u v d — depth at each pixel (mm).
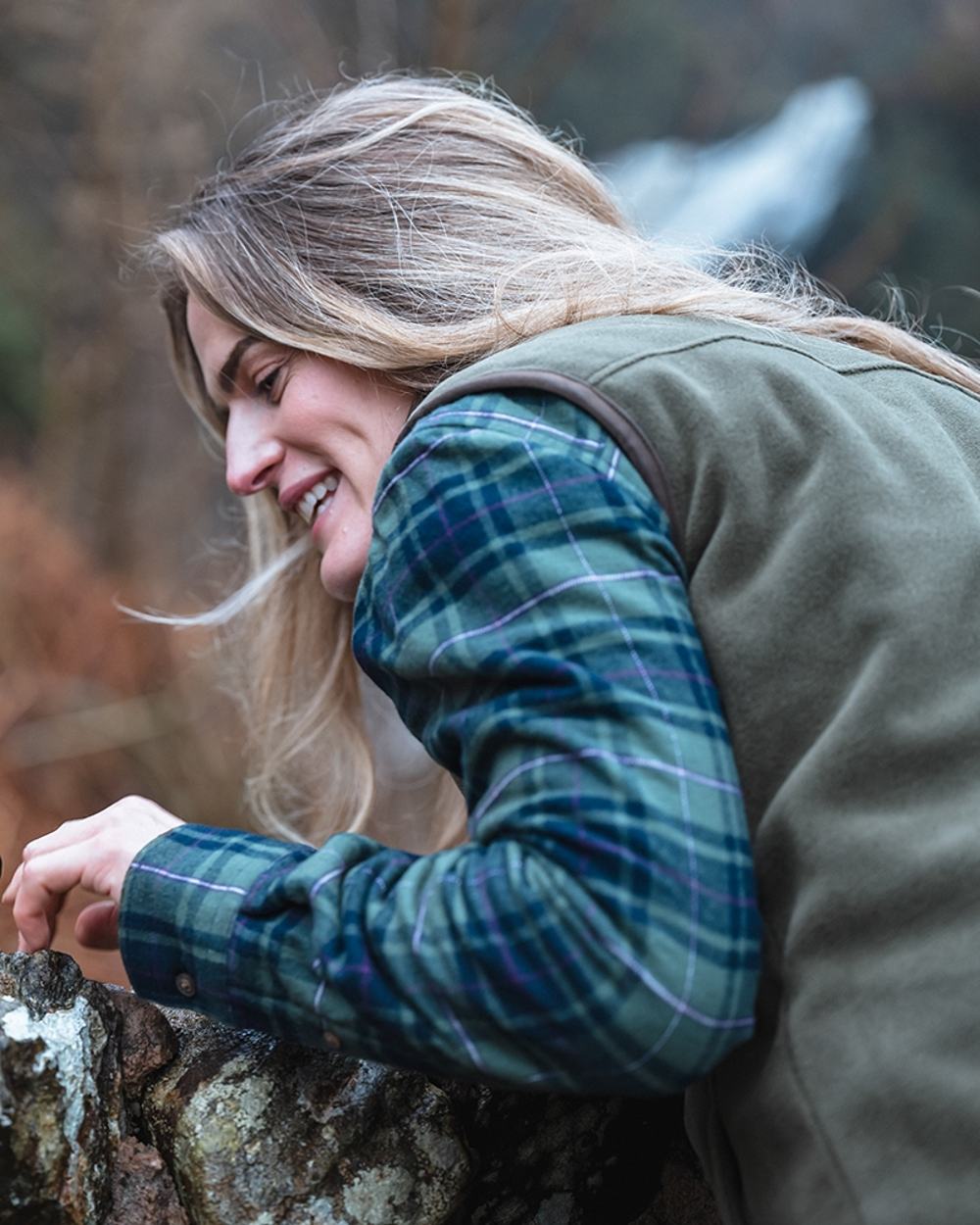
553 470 1008
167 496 5242
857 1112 946
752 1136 1007
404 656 1029
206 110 5711
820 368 1150
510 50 6383
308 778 1891
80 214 5145
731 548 1031
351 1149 1146
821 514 1034
